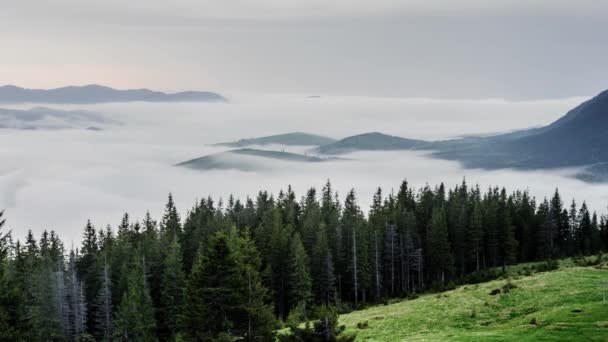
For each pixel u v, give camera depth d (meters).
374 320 78.44
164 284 100.69
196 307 51.72
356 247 121.12
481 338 58.25
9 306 44.38
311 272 118.31
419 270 127.69
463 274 134.12
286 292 115.38
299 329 42.81
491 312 72.25
